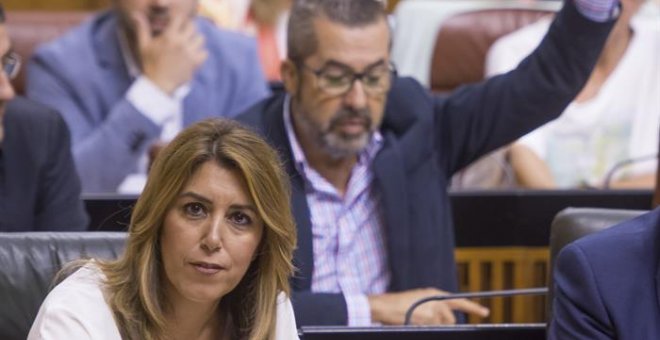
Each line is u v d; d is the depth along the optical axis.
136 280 5.11
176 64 10.01
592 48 7.40
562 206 8.35
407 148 7.50
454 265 7.61
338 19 7.17
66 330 5.01
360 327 5.94
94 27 10.41
